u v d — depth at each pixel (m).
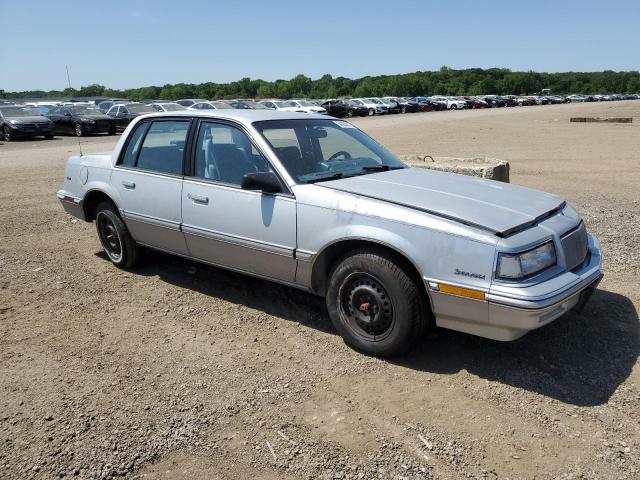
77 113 26.91
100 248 6.46
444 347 3.91
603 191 9.62
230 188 4.32
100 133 27.08
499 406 3.19
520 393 3.32
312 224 3.85
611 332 4.05
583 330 4.09
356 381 3.49
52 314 4.56
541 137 21.97
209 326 4.32
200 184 4.53
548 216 3.67
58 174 12.75
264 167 4.18
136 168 5.16
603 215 7.64
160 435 2.96
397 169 4.65
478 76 141.62
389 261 3.55
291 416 3.13
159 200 4.86
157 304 4.76
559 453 2.79
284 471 2.69
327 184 4.00
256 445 2.88
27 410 3.20
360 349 3.84
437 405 3.21
